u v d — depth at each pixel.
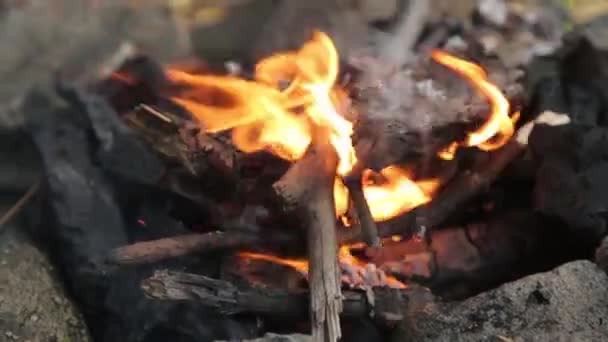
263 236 1.76
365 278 1.74
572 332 1.65
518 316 1.67
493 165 1.82
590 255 1.80
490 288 1.82
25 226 1.86
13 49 2.07
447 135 1.80
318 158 1.73
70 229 1.80
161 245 1.76
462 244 1.82
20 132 1.90
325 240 1.69
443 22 2.02
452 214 1.82
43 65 2.05
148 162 1.82
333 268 1.68
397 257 1.80
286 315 1.72
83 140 1.85
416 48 1.98
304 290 1.72
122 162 1.82
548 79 1.87
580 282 1.68
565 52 1.92
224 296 1.70
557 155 1.80
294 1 2.05
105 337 1.79
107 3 2.17
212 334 1.75
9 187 1.88
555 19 2.11
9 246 1.83
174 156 1.80
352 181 1.75
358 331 1.75
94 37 2.10
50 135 1.86
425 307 1.70
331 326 1.66
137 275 1.78
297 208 1.71
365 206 1.74
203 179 1.80
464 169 1.83
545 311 1.67
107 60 2.04
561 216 1.77
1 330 1.74
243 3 2.19
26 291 1.78
